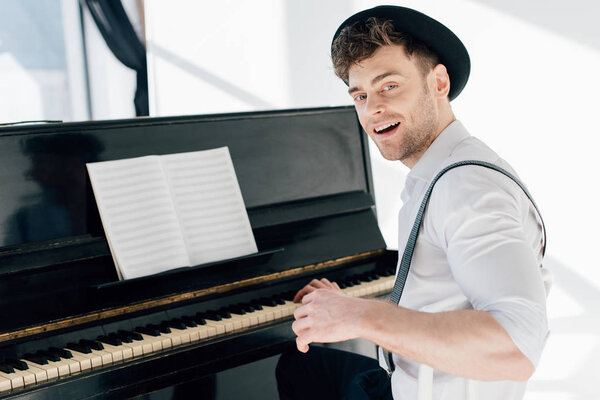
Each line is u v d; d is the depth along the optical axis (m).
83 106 4.76
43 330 1.44
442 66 1.16
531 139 2.78
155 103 4.45
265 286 1.80
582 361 2.69
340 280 1.93
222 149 1.78
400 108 1.12
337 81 3.37
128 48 4.55
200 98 4.11
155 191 1.62
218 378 1.53
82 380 1.30
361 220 2.09
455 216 0.97
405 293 1.14
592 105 2.59
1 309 1.40
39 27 4.69
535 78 2.72
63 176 1.56
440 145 1.16
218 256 1.69
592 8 2.53
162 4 4.25
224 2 3.82
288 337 1.62
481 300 0.90
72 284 1.50
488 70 2.86
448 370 0.89
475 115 2.93
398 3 3.10
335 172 2.08
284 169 1.96
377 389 1.38
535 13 2.68
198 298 1.67
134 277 1.54
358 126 2.17
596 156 2.60
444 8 2.95
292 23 3.51
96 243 1.57
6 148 1.49
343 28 1.23
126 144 1.67
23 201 1.50
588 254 2.67
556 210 2.73
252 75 3.77
